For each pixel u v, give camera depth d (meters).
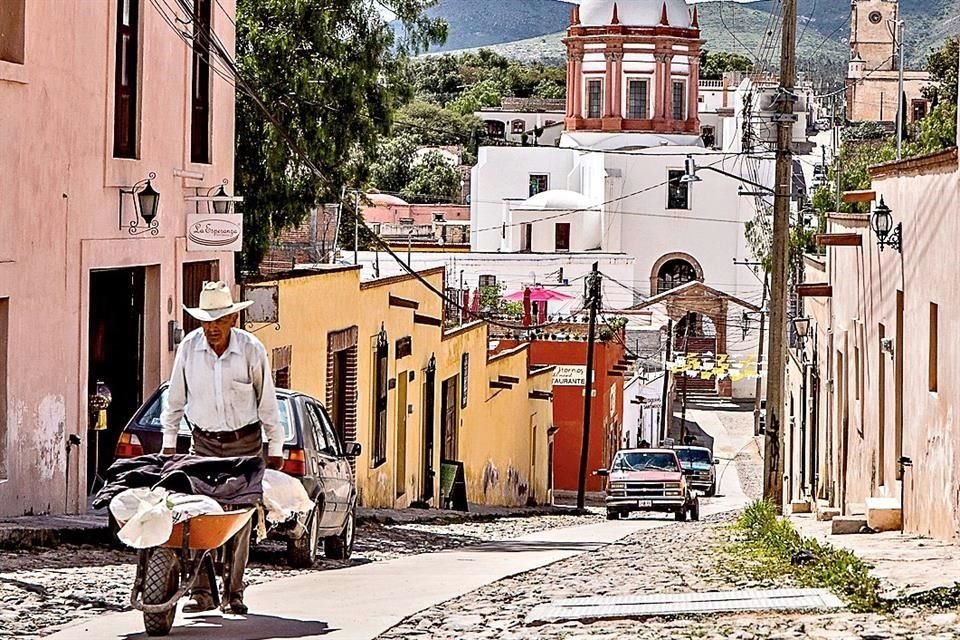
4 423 18.27
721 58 180.12
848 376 34.22
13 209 18.31
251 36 36.34
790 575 15.21
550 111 149.25
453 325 46.62
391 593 14.76
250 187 37.53
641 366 80.31
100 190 20.95
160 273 23.30
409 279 37.88
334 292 30.48
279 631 11.70
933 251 22.23
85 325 20.66
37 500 19.14
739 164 103.12
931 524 22.03
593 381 65.50
